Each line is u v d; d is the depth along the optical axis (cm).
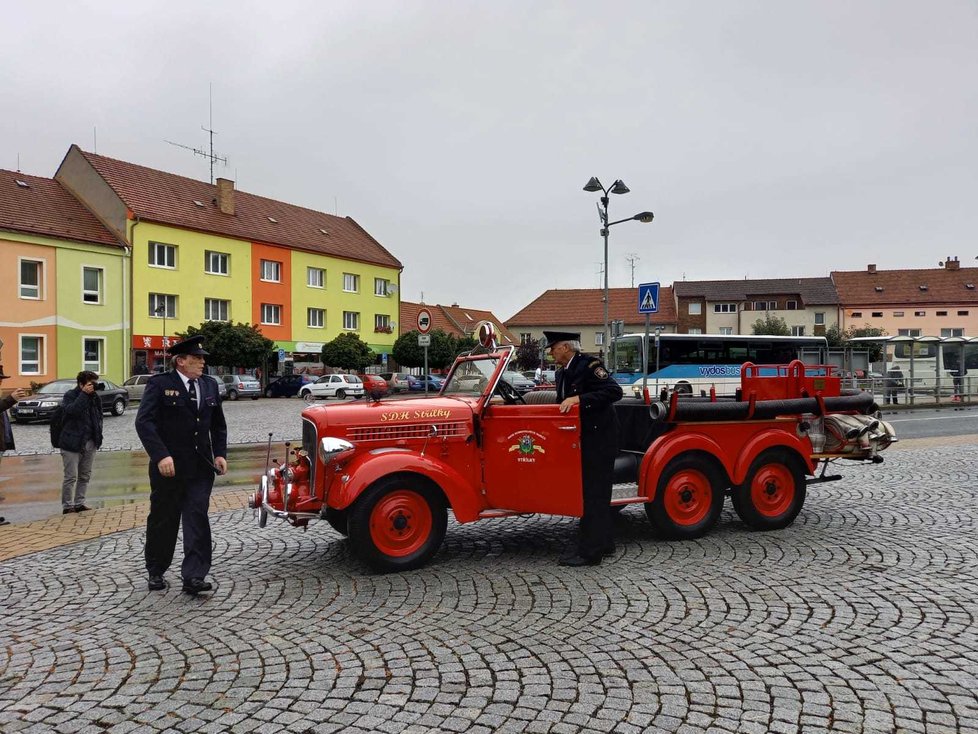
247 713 336
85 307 3397
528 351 6328
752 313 6438
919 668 370
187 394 526
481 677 369
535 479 579
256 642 423
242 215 4472
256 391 3850
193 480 529
